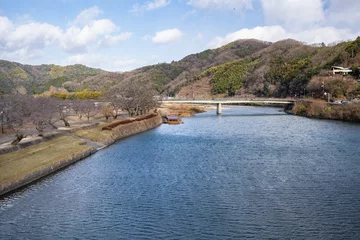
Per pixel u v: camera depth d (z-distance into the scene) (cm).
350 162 5484
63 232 3131
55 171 5169
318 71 19575
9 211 3612
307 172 4941
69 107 10912
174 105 19050
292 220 3300
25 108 8088
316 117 13450
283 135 8606
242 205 3688
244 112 17325
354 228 3122
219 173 4956
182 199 3903
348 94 15425
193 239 2962
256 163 5541
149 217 3425
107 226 3241
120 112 14150
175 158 6006
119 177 4838
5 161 5141
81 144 6819
